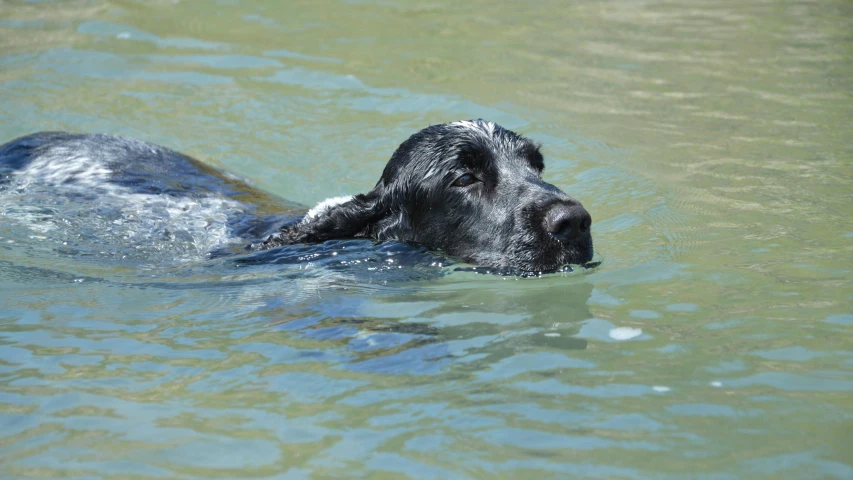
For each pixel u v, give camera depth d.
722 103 17.39
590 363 7.69
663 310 8.80
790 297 8.97
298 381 7.55
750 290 9.21
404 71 19.61
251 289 9.92
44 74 19.08
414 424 6.80
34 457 6.46
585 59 20.56
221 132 16.38
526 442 6.48
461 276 10.33
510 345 8.16
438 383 7.45
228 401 7.24
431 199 11.06
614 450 6.34
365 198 11.59
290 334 8.58
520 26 23.28
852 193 12.45
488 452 6.38
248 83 18.77
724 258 10.27
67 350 8.25
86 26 22.39
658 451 6.31
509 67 19.94
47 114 16.95
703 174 13.71
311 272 10.45
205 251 11.18
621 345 8.04
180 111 17.28
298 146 15.82
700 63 20.05
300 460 6.36
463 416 6.88
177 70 19.47
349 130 16.44
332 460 6.34
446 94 18.05
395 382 7.49
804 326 8.26
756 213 11.89
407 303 9.40
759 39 21.78
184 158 14.10
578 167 14.39
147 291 9.89
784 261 10.06
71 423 6.91
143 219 11.75
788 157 14.26
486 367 7.71
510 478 6.05
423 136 11.32
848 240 10.66
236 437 6.68
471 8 24.94
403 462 6.29
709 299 9.03
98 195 12.28
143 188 12.52
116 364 7.96
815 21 23.16
